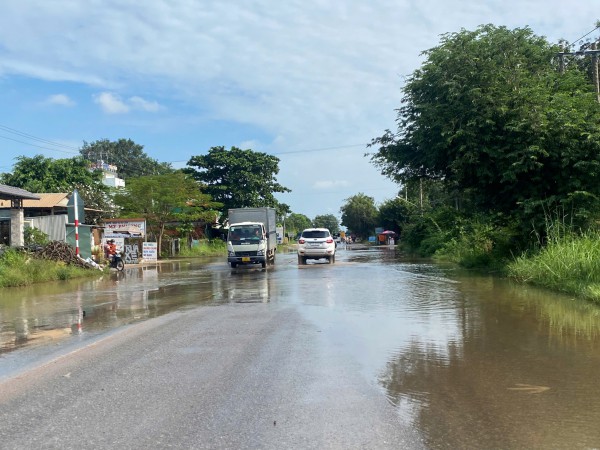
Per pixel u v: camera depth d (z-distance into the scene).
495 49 16.55
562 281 12.12
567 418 4.50
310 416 4.64
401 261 26.72
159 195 40.81
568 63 22.67
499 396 5.09
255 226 24.53
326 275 18.73
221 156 53.50
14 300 14.34
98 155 75.56
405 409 4.78
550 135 15.47
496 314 9.48
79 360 6.95
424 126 17.33
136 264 33.25
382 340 7.55
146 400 5.20
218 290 15.05
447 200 36.47
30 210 33.50
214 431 4.36
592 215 15.52
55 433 4.40
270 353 6.96
